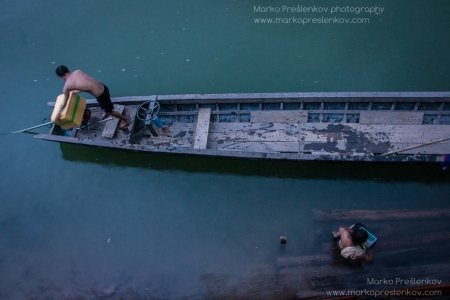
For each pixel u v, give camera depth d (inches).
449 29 340.8
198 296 220.7
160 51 345.4
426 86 303.9
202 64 333.1
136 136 277.1
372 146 258.2
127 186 273.7
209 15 372.2
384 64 321.4
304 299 212.4
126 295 223.9
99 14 381.7
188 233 247.6
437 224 232.7
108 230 252.2
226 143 271.0
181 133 277.7
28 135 299.7
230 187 268.8
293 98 264.1
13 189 274.1
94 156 288.8
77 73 228.4
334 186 261.0
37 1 388.8
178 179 275.7
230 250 237.3
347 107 267.9
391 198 250.5
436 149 251.8
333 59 328.2
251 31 355.3
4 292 228.2
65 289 227.8
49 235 251.0
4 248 245.6
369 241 218.1
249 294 218.2
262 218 249.9
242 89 313.7
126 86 321.7
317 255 228.1
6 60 345.7
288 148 264.2
